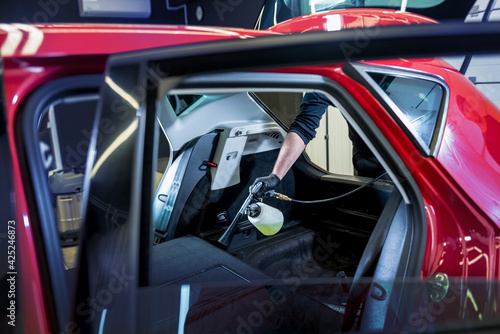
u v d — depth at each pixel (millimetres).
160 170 1772
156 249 1194
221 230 1604
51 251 482
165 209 1504
